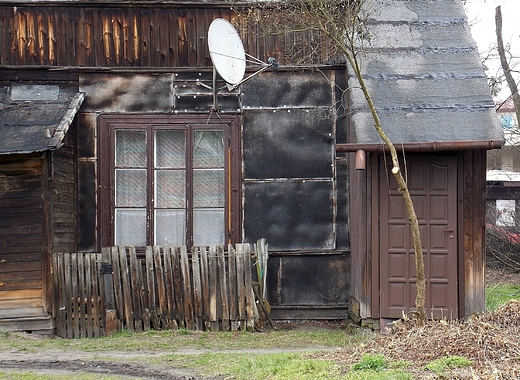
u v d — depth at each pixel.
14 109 11.32
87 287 10.66
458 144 9.89
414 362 6.91
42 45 11.69
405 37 11.23
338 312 11.76
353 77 10.82
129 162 11.68
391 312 10.38
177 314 10.86
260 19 11.41
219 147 11.77
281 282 11.73
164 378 7.55
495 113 10.36
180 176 11.68
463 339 7.22
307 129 11.82
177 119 11.68
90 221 11.55
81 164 11.57
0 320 10.38
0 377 7.60
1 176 10.51
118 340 10.01
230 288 10.85
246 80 11.37
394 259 10.43
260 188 11.75
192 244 11.62
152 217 11.58
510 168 31.45
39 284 10.49
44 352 9.15
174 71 11.72
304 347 9.48
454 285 10.36
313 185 11.80
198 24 11.82
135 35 11.74
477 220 10.48
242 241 11.69
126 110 11.66
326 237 11.78
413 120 10.30
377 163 10.48
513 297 15.54
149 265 10.84
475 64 10.93
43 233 10.49
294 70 11.80
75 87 11.69
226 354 8.70
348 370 6.88
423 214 10.43
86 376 7.66
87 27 11.73
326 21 9.98
